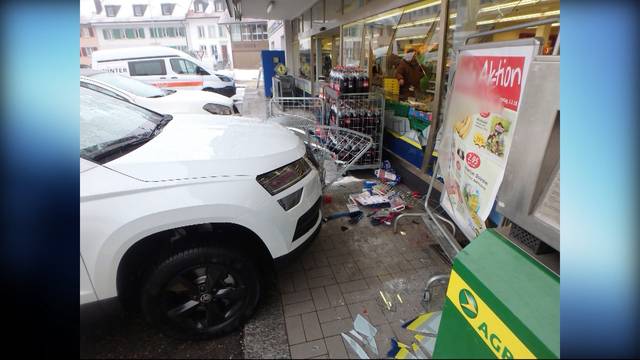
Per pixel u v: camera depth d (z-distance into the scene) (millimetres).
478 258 1443
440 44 3582
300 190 2217
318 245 2988
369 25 5645
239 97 11664
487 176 1929
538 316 1144
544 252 1418
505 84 1736
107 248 1663
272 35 20953
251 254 2174
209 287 1914
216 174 1895
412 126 4184
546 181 1355
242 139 2396
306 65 11391
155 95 5582
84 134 2053
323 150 3619
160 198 1738
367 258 2807
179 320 1922
